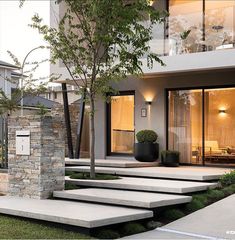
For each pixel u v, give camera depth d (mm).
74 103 17547
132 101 14922
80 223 6332
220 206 7891
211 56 11664
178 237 6316
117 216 6566
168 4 14305
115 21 9344
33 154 8750
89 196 8008
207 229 6688
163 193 8391
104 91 9992
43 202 8164
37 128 8672
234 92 12750
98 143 15477
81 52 9852
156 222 7082
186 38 12633
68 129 14922
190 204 7855
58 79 14156
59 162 8930
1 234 6383
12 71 23031
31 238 6160
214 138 13109
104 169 11531
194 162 13453
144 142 13469
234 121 12711
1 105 12680
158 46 13008
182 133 13773
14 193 9148
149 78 14289
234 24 11977
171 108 14023
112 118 15352
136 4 9461
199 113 13438
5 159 10102
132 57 9727
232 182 9453
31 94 14117
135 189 8797
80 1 9523
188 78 13484
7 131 9867
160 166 13211
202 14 12492
